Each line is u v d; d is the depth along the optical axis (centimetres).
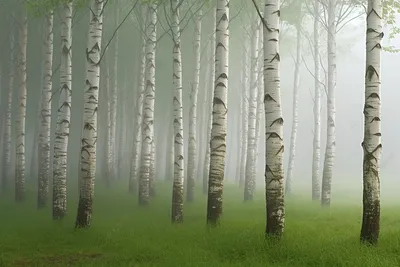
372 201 875
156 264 777
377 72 918
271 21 977
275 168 932
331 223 1233
